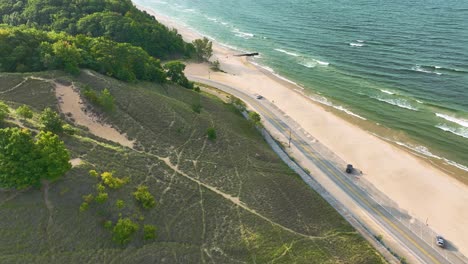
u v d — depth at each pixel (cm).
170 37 16762
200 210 6331
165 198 6284
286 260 5866
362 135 10619
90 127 7450
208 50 16412
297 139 10394
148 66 10731
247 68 15812
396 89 13250
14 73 7931
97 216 5519
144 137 7656
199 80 14262
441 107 11900
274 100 12744
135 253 5300
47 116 6500
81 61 8906
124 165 6562
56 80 8100
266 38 19425
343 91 13362
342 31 19112
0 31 8681
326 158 9525
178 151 7656
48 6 15650
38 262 4844
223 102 11869
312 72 15112
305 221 6875
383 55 15988
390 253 6675
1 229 5025
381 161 9456
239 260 5731
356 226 7212
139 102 8519
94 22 15125
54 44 8756
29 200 5375
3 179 5209
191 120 8762
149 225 5669
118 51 10325
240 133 9594
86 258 5056
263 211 6725
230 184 7181
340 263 6044
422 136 10506
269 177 7862
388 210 7812
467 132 10581
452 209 7888
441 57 15275
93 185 5806
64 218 5347
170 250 5509
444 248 6919
